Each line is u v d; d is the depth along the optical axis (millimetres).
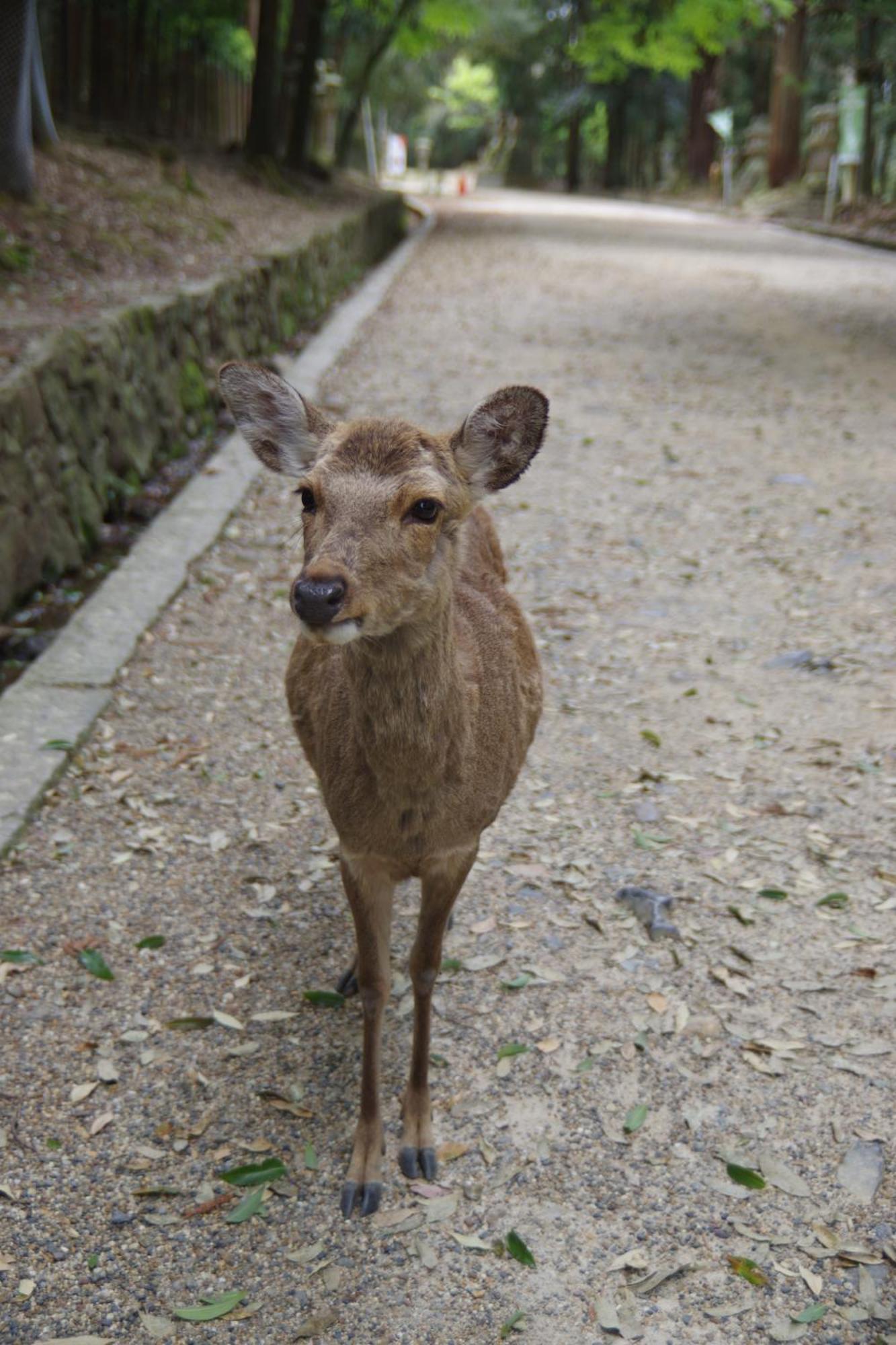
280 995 3906
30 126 10531
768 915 4316
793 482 8688
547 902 4375
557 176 53344
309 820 4797
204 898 4332
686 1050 3713
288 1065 3635
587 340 13109
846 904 4367
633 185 47062
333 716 3105
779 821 4852
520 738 3488
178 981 3938
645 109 42000
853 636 6379
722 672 6039
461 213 28953
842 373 11891
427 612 2832
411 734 2904
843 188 26812
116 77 17797
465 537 3348
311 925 4230
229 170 17406
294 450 3230
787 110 30234
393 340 12539
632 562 7332
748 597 6875
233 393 3174
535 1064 3656
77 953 4016
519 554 7414
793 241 23312
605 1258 3059
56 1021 3742
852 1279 2998
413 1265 3039
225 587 6703
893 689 5828
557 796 5020
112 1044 3676
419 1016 3326
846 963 4074
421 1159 3305
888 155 29719
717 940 4195
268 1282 2990
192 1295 2949
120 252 10180
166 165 14727
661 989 3965
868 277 17969
